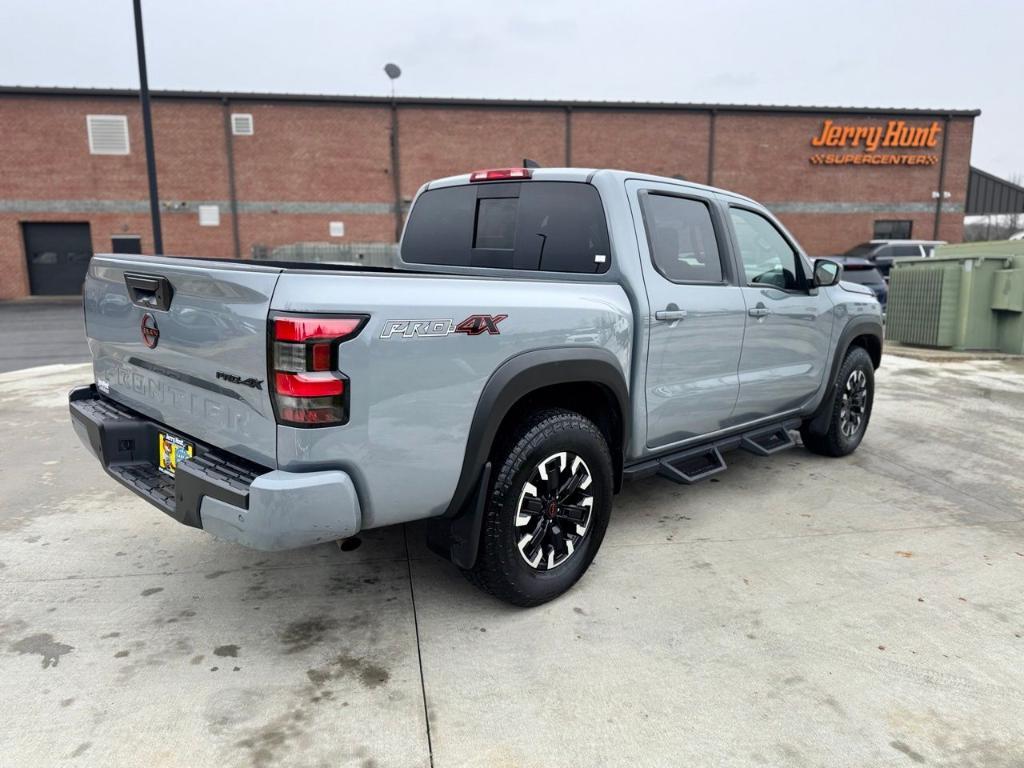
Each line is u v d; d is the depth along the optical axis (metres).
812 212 27.22
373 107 24.33
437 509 2.56
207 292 2.31
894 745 2.13
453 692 2.36
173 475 2.75
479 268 3.71
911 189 27.72
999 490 4.48
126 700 2.29
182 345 2.48
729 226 3.87
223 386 2.32
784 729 2.19
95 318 3.12
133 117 23.28
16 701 2.28
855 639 2.72
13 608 2.89
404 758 2.04
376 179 24.70
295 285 2.10
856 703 2.33
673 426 3.55
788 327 4.27
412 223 4.11
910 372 9.03
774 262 4.29
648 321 3.22
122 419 2.90
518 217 3.55
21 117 22.92
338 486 2.19
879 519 3.97
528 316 2.65
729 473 4.80
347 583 3.14
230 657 2.55
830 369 4.81
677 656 2.59
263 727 2.17
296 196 24.41
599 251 3.24
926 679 2.46
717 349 3.70
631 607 2.94
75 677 2.42
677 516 3.99
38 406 6.63
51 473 4.63
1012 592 3.12
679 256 3.52
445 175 24.97
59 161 23.27
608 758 2.06
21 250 23.61
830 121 26.66
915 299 11.05
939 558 3.46
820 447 5.14
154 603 2.94
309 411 2.12
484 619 2.83
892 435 5.88
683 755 2.07
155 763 2.01
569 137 25.33
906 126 27.19
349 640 2.67
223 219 24.16
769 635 2.74
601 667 2.51
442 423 2.43
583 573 3.08
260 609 2.90
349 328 2.15
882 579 3.23
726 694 2.36
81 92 22.92
